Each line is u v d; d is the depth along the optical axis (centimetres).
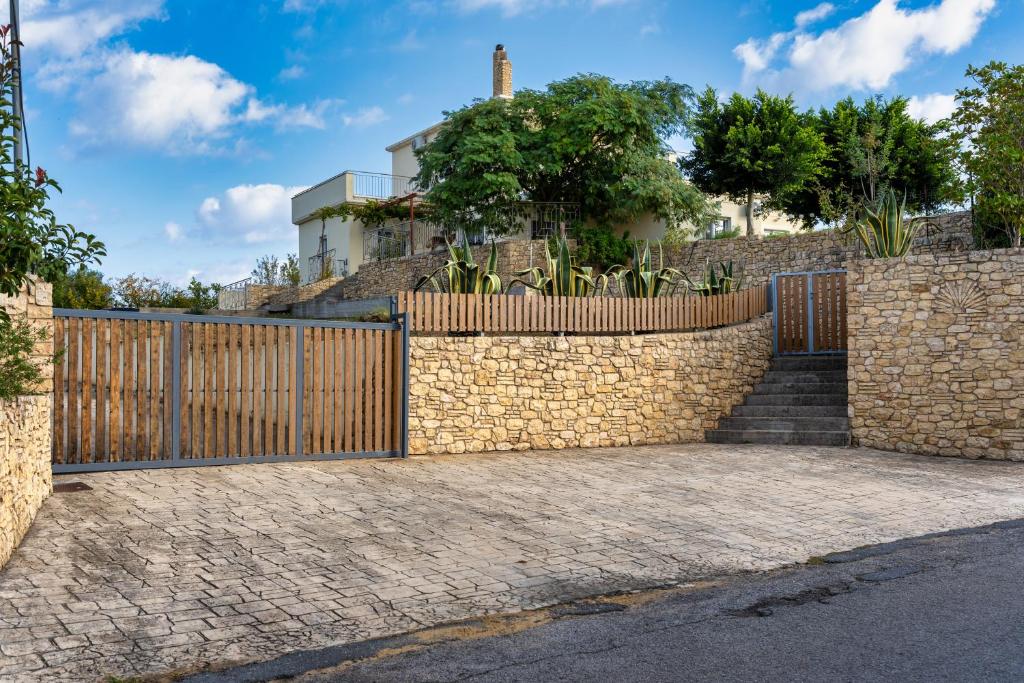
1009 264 1356
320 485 1046
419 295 1362
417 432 1341
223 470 1112
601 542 816
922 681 466
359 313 2427
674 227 2856
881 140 2981
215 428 1155
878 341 1461
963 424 1379
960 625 564
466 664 503
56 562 695
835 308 1755
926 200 3073
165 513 869
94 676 482
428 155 2894
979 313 1377
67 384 1062
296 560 729
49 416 934
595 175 2831
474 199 2783
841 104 3259
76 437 1065
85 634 546
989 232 1850
